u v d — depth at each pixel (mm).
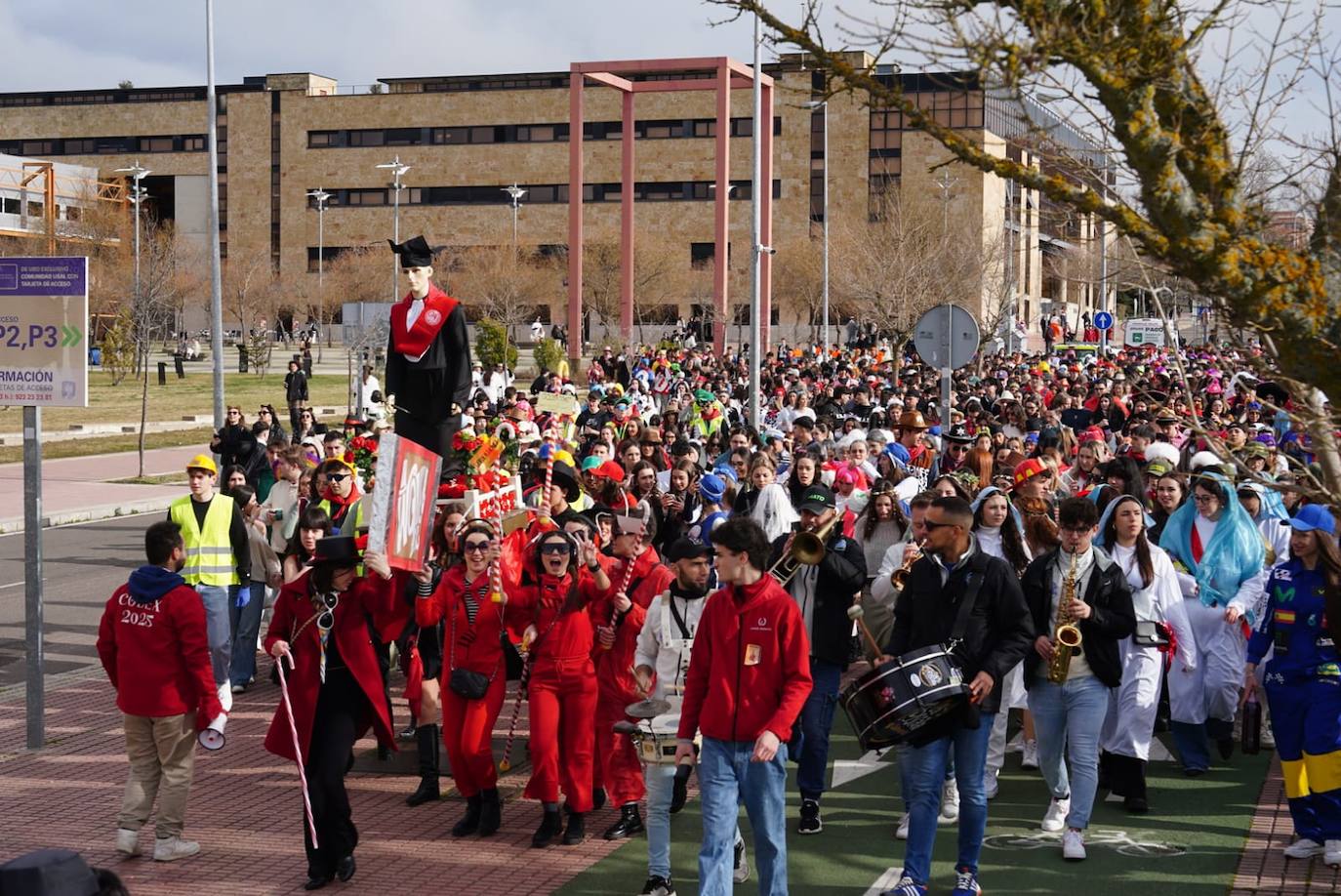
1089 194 4938
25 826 9094
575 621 8562
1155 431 14453
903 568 7902
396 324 10844
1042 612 8273
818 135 89812
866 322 66438
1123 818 8953
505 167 98938
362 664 8031
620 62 59906
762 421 28734
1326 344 4711
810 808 8789
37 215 84188
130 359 61719
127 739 8469
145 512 27500
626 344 62594
